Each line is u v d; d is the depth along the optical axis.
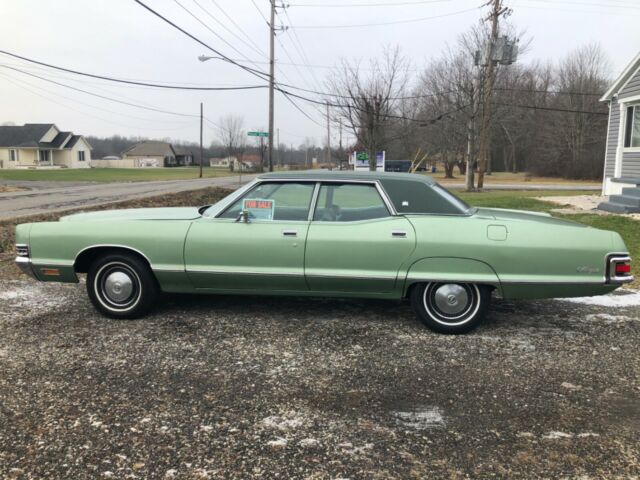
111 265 4.86
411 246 4.48
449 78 38.62
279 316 5.07
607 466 2.68
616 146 17.27
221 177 50.09
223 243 4.70
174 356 4.06
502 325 4.88
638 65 15.88
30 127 72.56
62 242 4.83
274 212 4.79
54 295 5.81
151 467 2.64
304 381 3.65
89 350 4.16
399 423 3.10
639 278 6.66
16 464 2.65
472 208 4.93
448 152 50.75
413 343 4.39
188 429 3.00
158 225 4.80
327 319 5.00
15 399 3.33
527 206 14.54
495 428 3.05
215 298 5.66
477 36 29.98
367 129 27.48
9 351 4.13
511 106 42.66
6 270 7.08
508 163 75.56
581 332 4.71
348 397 3.42
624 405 3.35
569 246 4.36
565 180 49.69
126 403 3.30
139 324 4.80
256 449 2.81
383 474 2.61
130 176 48.00
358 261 4.55
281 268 4.65
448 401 3.38
